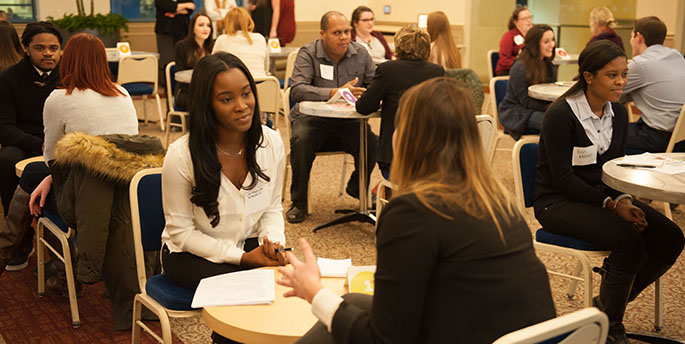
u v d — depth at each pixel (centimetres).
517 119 469
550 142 259
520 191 269
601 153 266
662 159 263
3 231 297
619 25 837
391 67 360
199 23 639
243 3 1022
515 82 474
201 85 203
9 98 346
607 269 247
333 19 428
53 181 269
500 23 945
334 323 134
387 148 364
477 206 128
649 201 447
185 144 209
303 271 143
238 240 220
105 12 949
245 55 604
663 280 329
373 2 1129
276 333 159
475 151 132
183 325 290
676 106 401
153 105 859
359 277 180
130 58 661
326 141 425
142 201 224
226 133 212
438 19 536
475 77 422
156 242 227
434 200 126
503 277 127
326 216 435
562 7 898
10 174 346
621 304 247
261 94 506
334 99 398
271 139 224
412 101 134
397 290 123
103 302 312
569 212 253
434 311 126
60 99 282
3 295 318
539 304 131
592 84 258
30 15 919
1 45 410
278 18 837
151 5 991
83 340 276
